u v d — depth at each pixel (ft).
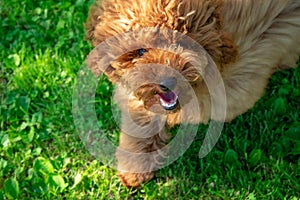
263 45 3.76
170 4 3.30
